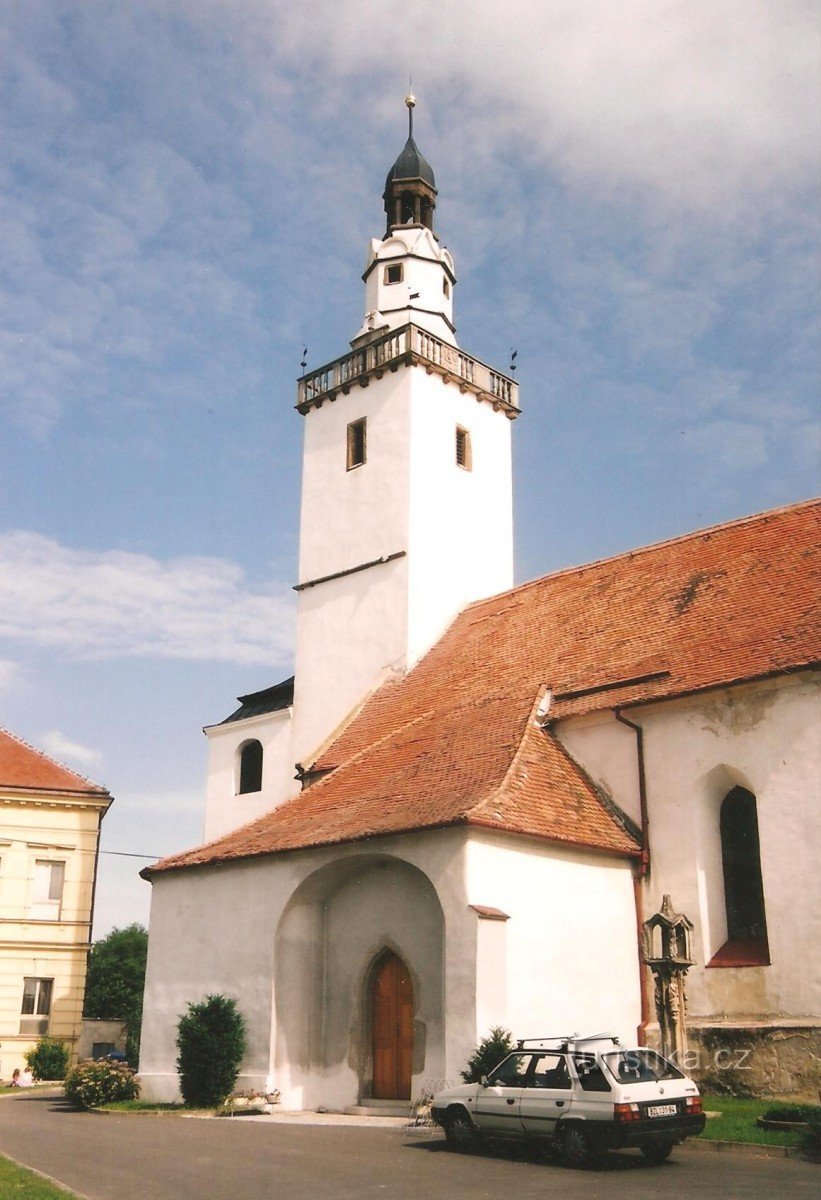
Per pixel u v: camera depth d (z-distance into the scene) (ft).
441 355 111.75
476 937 60.70
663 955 59.57
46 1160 47.62
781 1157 45.80
